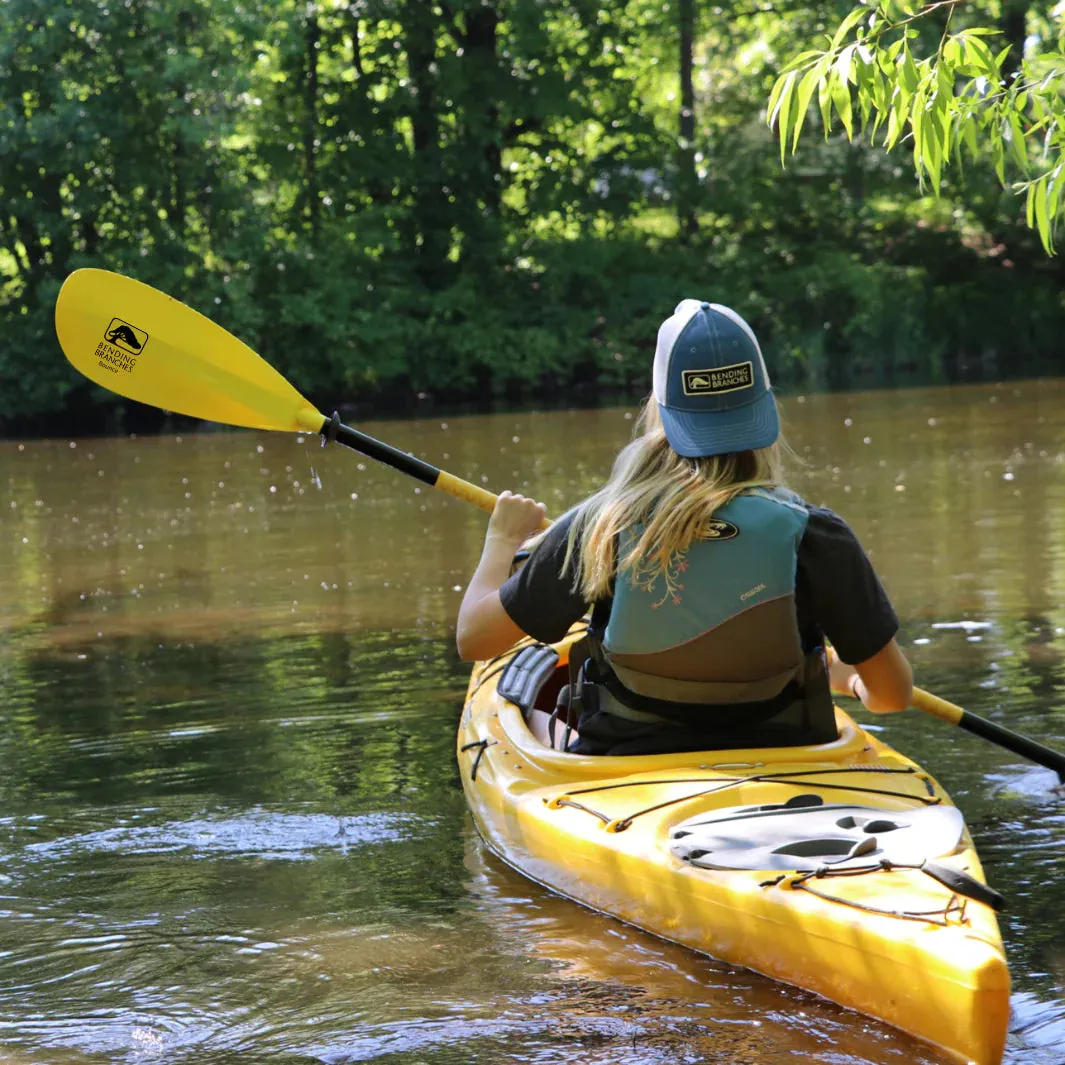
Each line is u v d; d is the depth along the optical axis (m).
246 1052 2.12
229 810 3.39
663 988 2.31
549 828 2.79
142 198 20.03
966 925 2.13
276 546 7.96
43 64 18.97
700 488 2.60
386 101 22.11
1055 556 6.45
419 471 3.35
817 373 23.59
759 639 2.66
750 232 25.48
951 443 11.82
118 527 9.04
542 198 23.44
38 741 4.09
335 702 4.43
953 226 25.55
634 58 25.64
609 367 22.73
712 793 2.69
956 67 3.75
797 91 3.81
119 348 3.61
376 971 2.42
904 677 2.76
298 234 22.25
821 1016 2.19
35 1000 2.34
